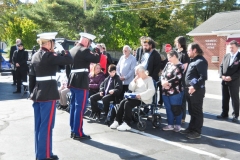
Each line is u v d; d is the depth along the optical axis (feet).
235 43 22.49
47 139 14.05
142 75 20.06
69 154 15.25
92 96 22.11
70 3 83.25
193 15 126.21
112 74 21.98
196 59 18.26
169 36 110.22
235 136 18.99
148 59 22.18
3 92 35.99
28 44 96.17
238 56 22.39
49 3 84.02
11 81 47.96
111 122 21.20
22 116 23.38
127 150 15.97
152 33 114.21
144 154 15.42
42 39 14.06
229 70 22.56
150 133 19.31
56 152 15.52
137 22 102.68
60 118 22.88
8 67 55.98
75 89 17.42
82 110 17.58
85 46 17.57
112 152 15.62
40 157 14.02
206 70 17.94
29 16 88.22
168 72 19.57
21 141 17.28
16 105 27.76
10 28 97.86
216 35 78.69
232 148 16.65
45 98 13.78
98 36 94.07
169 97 19.56
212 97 35.06
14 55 34.86
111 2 93.97
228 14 88.84
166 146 16.79
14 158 14.66
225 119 23.66
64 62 13.93
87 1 87.76
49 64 13.82
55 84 14.21
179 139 18.15
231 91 22.66
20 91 35.68
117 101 21.63
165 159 14.76
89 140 17.61
